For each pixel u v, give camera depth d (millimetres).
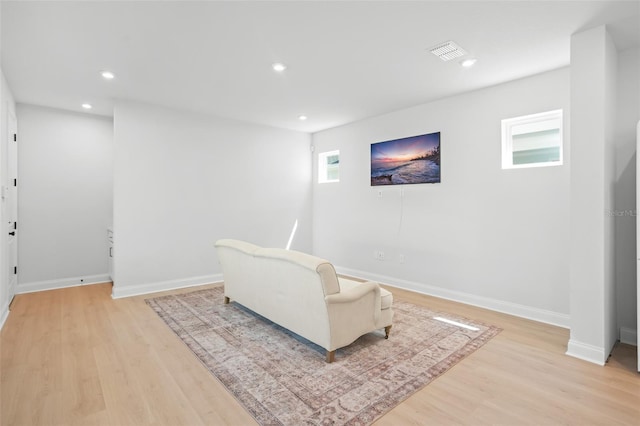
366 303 2787
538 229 3473
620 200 2898
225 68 3287
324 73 3420
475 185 3949
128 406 2002
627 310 2895
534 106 3467
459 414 1939
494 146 3777
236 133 5352
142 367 2469
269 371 2416
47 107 4598
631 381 2285
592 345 2576
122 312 3693
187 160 4855
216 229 5164
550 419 1892
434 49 2881
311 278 2551
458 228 4121
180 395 2119
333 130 5855
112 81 3619
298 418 1896
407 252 4715
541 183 3447
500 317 3564
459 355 2674
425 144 4434
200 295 4391
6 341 2904
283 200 5934
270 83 3701
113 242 4320
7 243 3674
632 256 2861
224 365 2500
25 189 4453
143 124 4461
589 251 2588
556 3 2211
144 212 4500
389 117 4902
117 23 2441
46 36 2621
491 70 3342
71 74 3410
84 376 2334
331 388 2199
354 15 2352
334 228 5883
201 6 2232
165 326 3283
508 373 2398
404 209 4734
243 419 1896
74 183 4824
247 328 3244
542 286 3447
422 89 3887
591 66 2559
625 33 2609
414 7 2254
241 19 2398
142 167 4473
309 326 2674
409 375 2365
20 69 3262
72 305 3930
